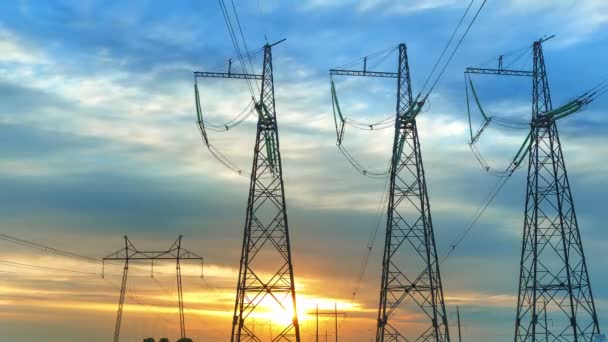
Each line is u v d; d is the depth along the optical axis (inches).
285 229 4060.0
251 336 3991.1
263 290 4018.2
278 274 4033.0
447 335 3828.7
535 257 3875.5
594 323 3779.5
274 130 4114.2
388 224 3919.8
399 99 3959.2
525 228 3934.5
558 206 3868.1
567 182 3887.8
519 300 3937.0
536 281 3855.8
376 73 3946.9
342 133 3956.7
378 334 3858.3
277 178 4097.0
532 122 3902.6
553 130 3895.2
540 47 3917.3
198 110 3919.8
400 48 3971.5
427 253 3887.8
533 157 3929.6
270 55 4114.2
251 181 4094.5
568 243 3863.2
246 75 4047.7
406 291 3863.2
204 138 3934.5
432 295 3848.4
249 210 4069.9
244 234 4060.0
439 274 3887.8
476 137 3873.0
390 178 3944.4
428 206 3932.1
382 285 3892.7
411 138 3961.6
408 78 3973.9
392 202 3932.1
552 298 3836.1
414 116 3900.1
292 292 4018.2
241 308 4001.0
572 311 3796.8
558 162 3890.3
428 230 3917.3
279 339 3988.7
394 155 3939.5
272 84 4099.4
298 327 3996.1
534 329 3828.7
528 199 3941.9
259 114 4057.6
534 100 3905.0
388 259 3892.7
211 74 3973.9
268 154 4094.5
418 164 3939.5
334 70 3949.3
